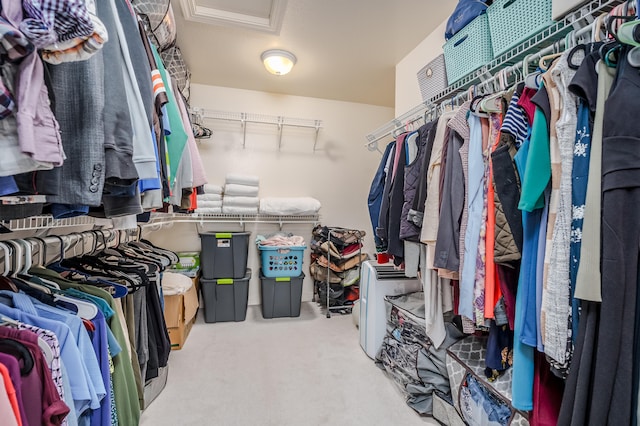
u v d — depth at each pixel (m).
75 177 0.67
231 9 2.04
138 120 0.89
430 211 1.40
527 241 0.96
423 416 1.59
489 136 1.16
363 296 2.32
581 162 0.79
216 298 2.84
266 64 2.57
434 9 1.97
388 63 2.68
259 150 3.36
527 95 1.00
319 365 2.08
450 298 1.53
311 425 1.51
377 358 2.09
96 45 0.56
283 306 2.99
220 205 3.07
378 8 1.97
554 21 1.10
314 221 3.48
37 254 1.05
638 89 0.70
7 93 0.47
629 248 0.68
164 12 1.56
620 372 0.68
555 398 1.01
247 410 1.61
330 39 2.32
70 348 0.81
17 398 0.61
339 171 3.62
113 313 1.12
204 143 3.22
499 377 1.29
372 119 3.72
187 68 2.69
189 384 1.83
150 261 1.78
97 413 0.94
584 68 0.80
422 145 1.55
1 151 0.47
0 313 0.78
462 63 1.57
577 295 0.75
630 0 0.81
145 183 0.92
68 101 0.67
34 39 0.48
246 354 2.22
